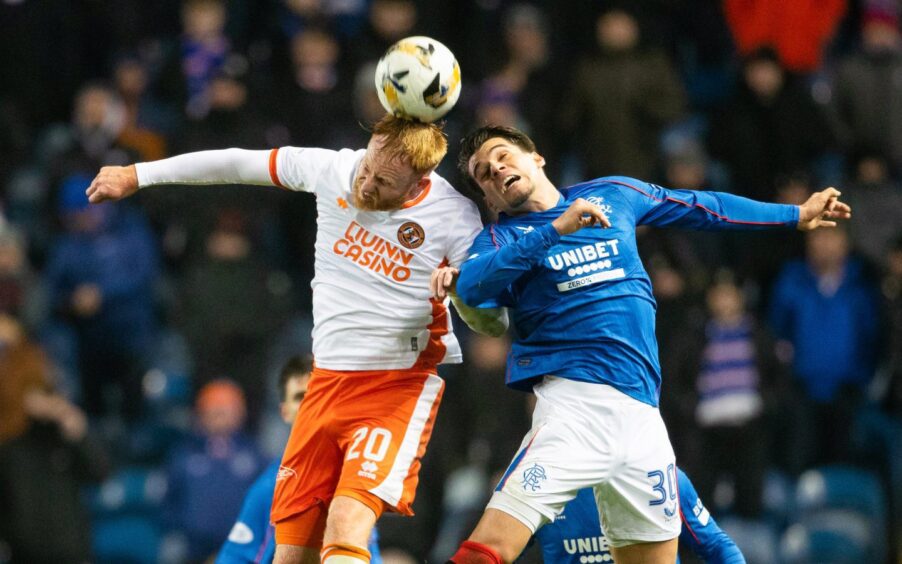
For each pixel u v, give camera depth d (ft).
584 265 66.13
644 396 66.23
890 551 134.62
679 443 127.13
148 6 168.25
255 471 126.93
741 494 129.59
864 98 153.07
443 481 124.57
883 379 136.87
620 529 66.90
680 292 131.85
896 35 158.20
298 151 67.87
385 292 66.49
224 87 141.69
